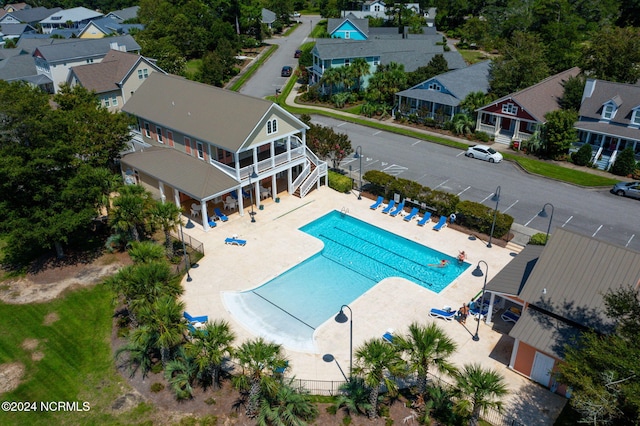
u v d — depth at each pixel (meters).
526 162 50.16
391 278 32.41
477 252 35.06
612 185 44.91
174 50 79.81
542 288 25.25
